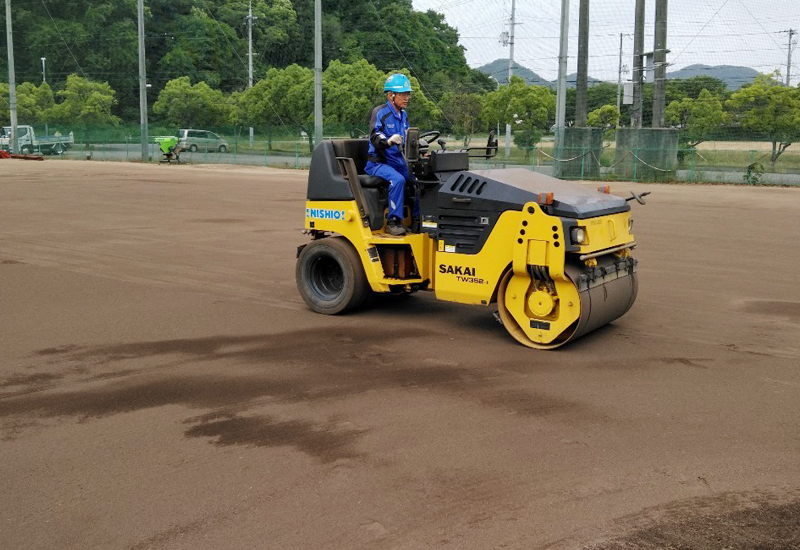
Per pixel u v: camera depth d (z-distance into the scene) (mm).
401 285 8055
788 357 6840
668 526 3992
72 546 3879
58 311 8602
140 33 44250
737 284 9961
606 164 34688
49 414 5562
